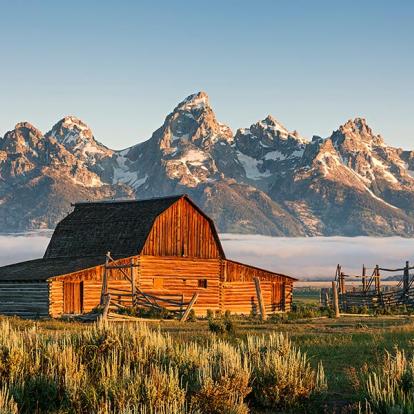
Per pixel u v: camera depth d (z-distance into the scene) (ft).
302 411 74.02
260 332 167.02
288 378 75.87
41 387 71.10
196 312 297.12
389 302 339.16
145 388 68.18
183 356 82.28
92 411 65.05
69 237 312.91
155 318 229.86
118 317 213.87
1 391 64.69
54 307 248.93
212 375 74.28
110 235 300.40
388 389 70.08
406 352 119.75
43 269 269.44
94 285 260.62
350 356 115.65
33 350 82.07
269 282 321.73
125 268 273.33
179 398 68.08
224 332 157.48
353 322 226.38
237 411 67.67
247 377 74.74
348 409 73.46
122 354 82.94
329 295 377.50
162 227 293.64
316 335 156.97
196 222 304.30
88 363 79.82
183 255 297.74
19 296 254.06
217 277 306.14
